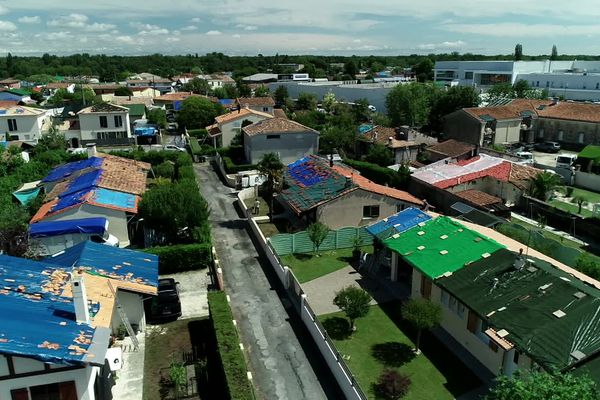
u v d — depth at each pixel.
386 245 31.31
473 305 23.16
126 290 25.47
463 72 146.38
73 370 18.58
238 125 77.31
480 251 27.44
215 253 36.94
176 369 21.88
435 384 22.31
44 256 34.12
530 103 86.94
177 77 195.62
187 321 28.36
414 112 91.44
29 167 56.62
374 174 58.00
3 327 18.30
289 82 157.50
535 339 19.83
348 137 72.38
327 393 22.34
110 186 40.59
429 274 26.64
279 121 65.69
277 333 27.30
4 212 37.19
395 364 23.91
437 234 30.67
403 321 27.95
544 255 30.12
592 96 107.81
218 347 22.44
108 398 21.42
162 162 65.56
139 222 39.12
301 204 41.38
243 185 57.41
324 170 47.12
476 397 21.39
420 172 53.75
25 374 18.03
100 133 77.69
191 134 90.19
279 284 33.25
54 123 83.94
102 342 18.98
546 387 14.55
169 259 34.59
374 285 32.62
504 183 49.66
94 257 27.94
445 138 82.94
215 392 22.23
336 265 36.03
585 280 25.88
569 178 58.75
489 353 23.11
